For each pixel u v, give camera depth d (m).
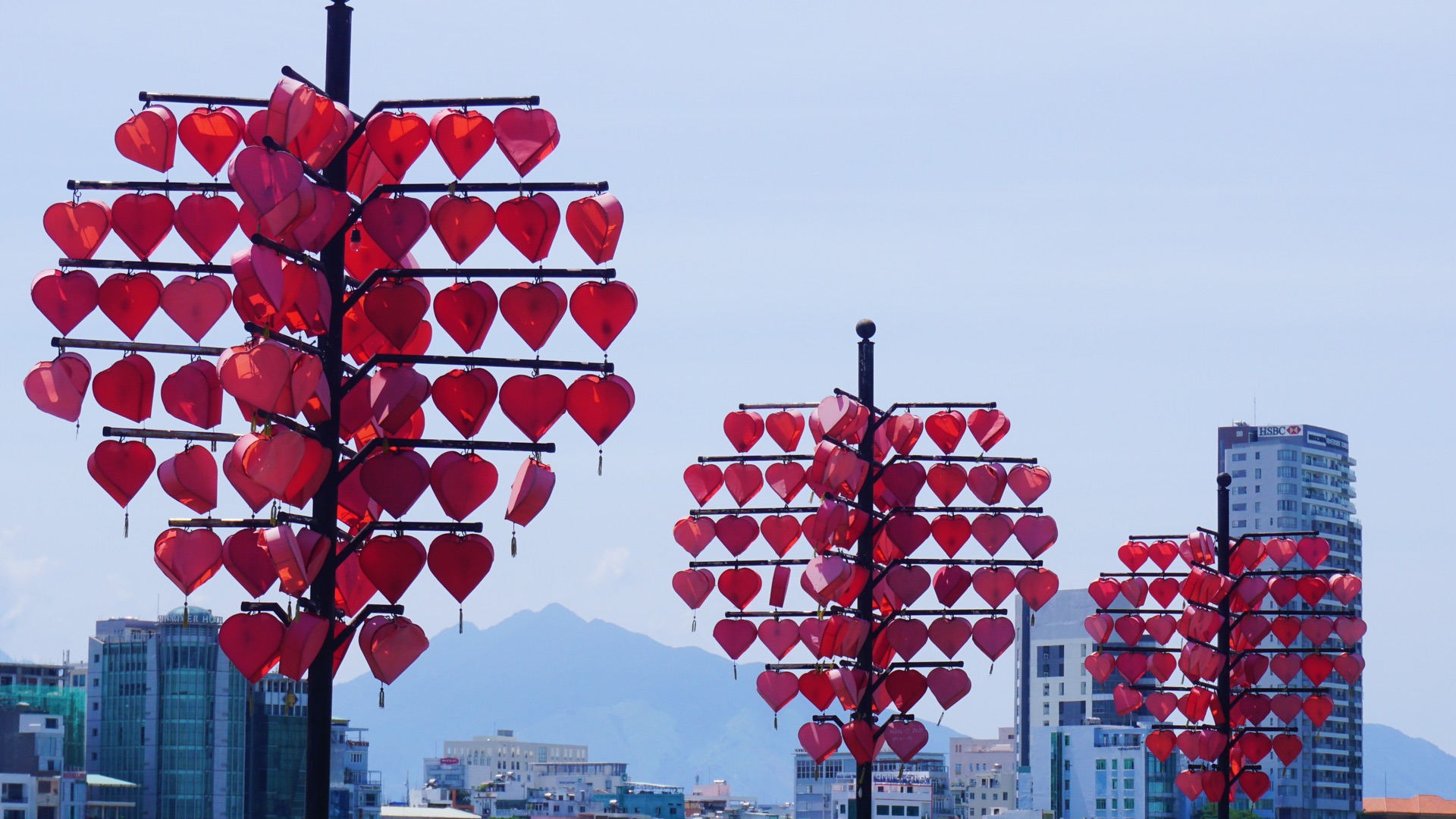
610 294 34.25
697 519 58.88
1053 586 55.31
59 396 34.22
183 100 34.62
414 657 33.16
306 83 31.88
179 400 34.03
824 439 52.00
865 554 54.06
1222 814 81.31
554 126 33.84
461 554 33.50
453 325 34.09
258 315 31.70
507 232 33.81
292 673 31.53
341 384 33.12
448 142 33.56
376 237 33.19
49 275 34.69
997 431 56.62
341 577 36.44
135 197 34.78
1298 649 81.56
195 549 33.12
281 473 30.75
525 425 34.28
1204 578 80.00
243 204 31.94
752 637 57.41
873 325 54.47
